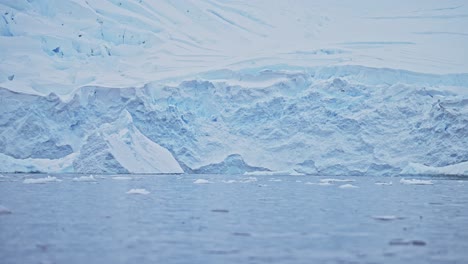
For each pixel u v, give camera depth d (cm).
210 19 17375
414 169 11219
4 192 6372
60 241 3173
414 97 12419
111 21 15900
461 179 10606
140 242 3161
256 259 2767
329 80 13000
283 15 18238
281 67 14462
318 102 12769
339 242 3206
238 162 12550
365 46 16138
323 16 18388
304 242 3200
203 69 14262
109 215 4272
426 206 5194
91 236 3331
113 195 6019
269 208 4875
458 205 5303
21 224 3788
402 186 8256
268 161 12538
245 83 13625
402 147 11969
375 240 3278
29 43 14425
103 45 15075
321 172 12262
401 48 15825
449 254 2903
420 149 11819
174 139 12400
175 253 2884
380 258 2805
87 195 6000
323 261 2736
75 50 14975
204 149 12619
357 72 13700
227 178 10238
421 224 3944
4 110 11919
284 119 12800
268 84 13475
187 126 12619
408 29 17538
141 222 3916
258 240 3250
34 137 11750
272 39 17050
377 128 12262
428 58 15050
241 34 17125
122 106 12425
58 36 14850
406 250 2998
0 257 2769
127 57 15162
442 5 18462
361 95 12769
